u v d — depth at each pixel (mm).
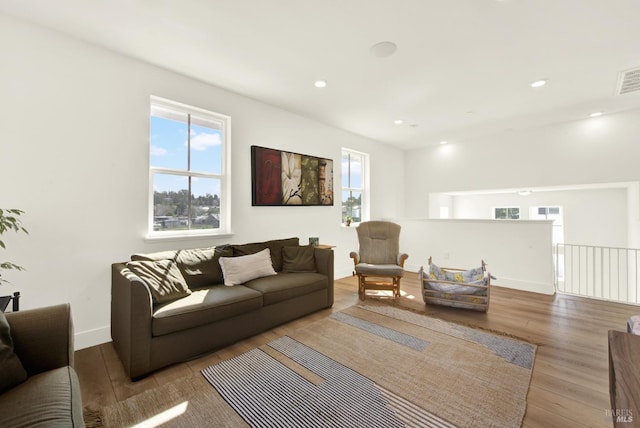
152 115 2750
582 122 4211
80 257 2270
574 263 6047
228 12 1945
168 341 1954
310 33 2180
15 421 917
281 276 2951
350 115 4031
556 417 1496
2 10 1943
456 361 2057
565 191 6195
